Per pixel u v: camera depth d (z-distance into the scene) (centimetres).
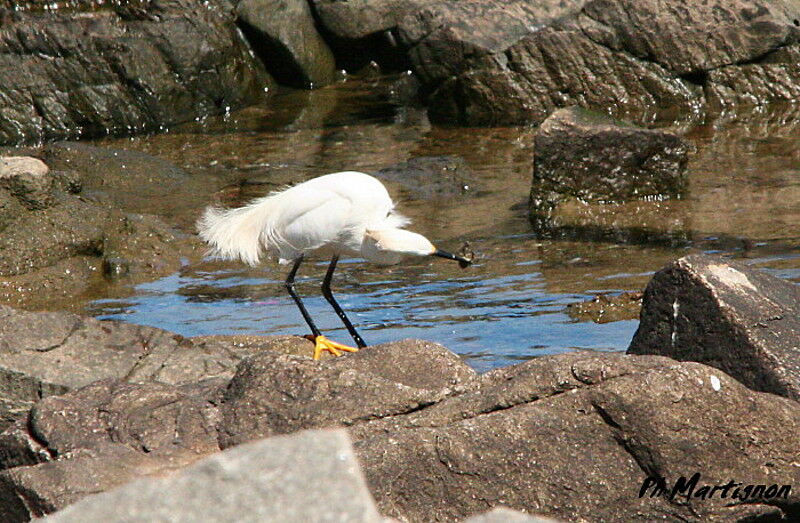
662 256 1410
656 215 1628
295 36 2722
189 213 1752
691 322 820
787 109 2295
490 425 626
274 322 1216
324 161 2092
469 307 1228
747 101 2362
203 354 941
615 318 1138
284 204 1092
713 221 1568
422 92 2619
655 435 612
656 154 1708
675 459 611
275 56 2747
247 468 355
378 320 1201
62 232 1497
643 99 2389
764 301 807
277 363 703
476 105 2394
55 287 1410
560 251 1473
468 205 1753
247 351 972
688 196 1722
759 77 2359
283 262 1110
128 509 346
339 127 2403
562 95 2389
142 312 1284
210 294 1357
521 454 618
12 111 2348
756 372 765
